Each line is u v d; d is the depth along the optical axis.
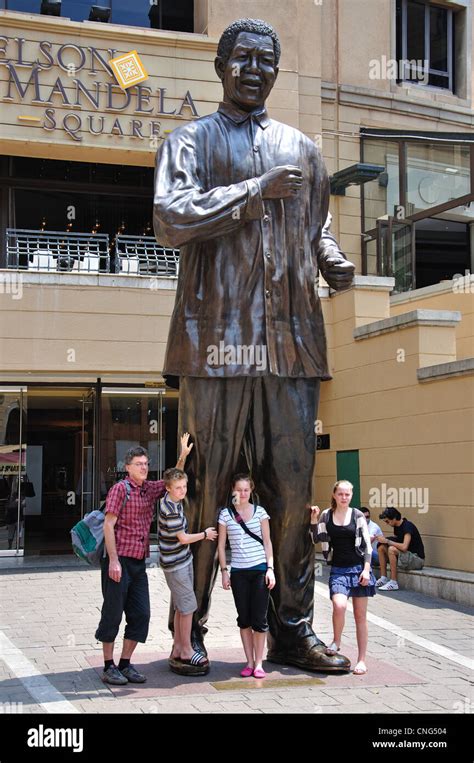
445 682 6.84
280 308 6.95
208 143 6.95
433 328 12.80
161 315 14.55
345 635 8.80
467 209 18.22
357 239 18.48
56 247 16.17
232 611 10.07
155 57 15.77
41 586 11.92
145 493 6.72
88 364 14.23
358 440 14.25
